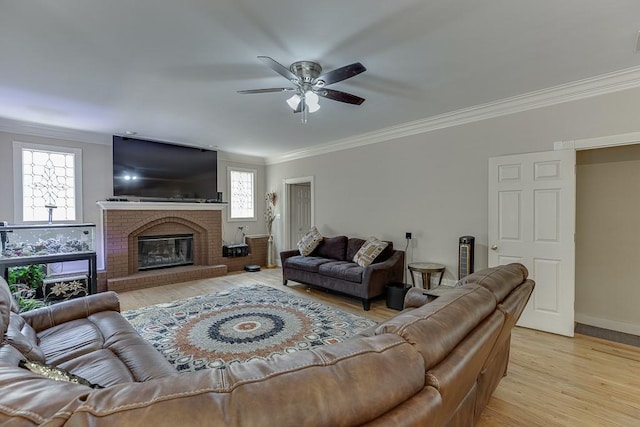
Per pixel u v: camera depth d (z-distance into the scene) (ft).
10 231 12.44
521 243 10.97
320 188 19.34
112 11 6.23
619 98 9.30
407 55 8.07
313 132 15.90
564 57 8.21
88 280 14.11
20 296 11.69
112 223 16.08
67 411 1.85
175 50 7.79
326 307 13.05
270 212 23.34
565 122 10.25
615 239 10.99
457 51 7.88
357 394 2.30
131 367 5.38
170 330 10.42
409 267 13.42
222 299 14.07
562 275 10.21
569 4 6.09
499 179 11.45
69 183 15.72
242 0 5.92
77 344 6.23
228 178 21.81
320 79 8.00
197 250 19.95
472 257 12.21
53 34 7.06
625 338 10.12
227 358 8.52
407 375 2.64
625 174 10.82
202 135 16.55
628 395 6.97
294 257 17.07
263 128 15.11
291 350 9.02
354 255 15.80
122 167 16.61
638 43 7.51
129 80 9.54
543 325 10.57
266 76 9.28
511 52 7.93
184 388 2.06
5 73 9.07
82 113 12.75
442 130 13.43
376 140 16.01
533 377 7.71
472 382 4.43
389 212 15.53
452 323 3.59
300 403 2.10
